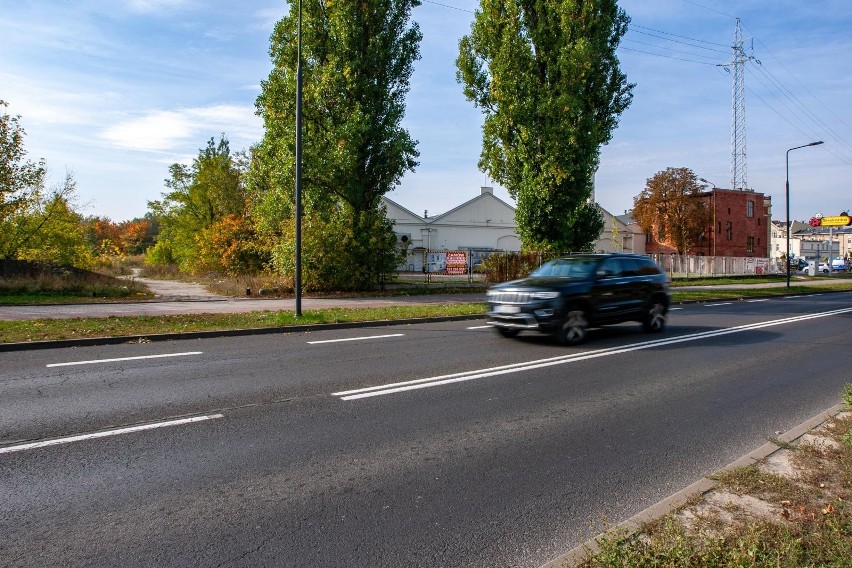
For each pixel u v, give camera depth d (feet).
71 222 71.31
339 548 10.16
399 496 12.42
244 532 10.69
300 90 44.68
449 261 120.47
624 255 39.34
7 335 32.60
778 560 8.85
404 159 77.51
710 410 19.80
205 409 19.11
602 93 79.10
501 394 21.72
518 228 80.02
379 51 74.23
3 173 63.93
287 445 15.64
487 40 77.97
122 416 18.17
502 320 34.50
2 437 15.99
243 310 49.55
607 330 42.19
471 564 9.69
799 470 13.29
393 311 49.47
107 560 9.63
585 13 74.38
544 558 9.89
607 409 19.80
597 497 12.48
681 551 9.11
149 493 12.41
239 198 122.72
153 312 46.91
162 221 137.90
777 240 361.30
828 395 22.13
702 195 186.19
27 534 10.51
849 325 46.47
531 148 76.28
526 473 13.84
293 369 26.05
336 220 73.87
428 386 22.85
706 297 78.89
